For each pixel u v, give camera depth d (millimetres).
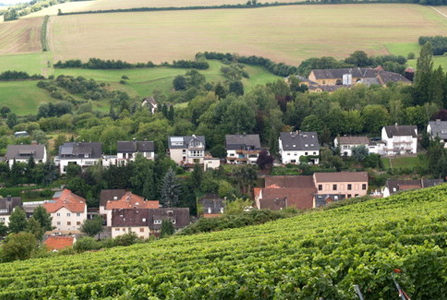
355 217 118688
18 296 85188
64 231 199750
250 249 95125
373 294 69188
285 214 149250
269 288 69938
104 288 82125
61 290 82500
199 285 72562
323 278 68312
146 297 74812
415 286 70812
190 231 143125
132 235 151000
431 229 88875
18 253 130750
